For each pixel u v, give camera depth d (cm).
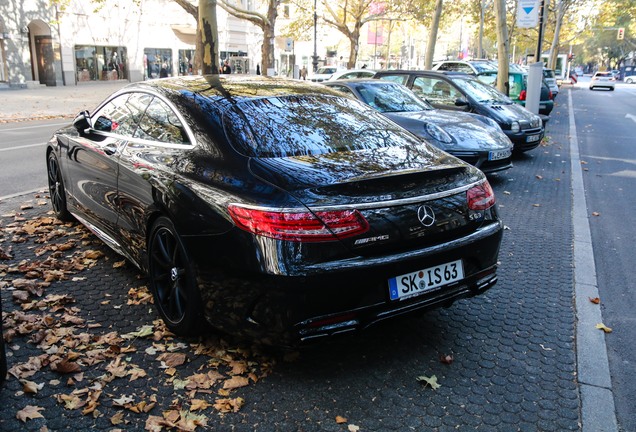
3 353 292
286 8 4019
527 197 803
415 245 314
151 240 372
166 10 4016
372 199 301
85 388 303
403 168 332
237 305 303
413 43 7331
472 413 296
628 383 335
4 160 1002
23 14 3144
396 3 3506
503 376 331
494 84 1805
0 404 289
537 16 1472
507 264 523
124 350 340
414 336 377
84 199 496
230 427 279
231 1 4300
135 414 286
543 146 1331
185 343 354
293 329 289
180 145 370
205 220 314
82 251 514
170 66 4147
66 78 3438
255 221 289
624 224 685
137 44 3853
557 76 6266
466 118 885
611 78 5281
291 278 282
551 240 599
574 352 362
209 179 328
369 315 304
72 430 272
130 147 415
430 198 321
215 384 313
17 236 543
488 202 357
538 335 384
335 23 3638
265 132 356
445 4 3828
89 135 478
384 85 933
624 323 415
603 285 490
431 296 321
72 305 404
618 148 1348
